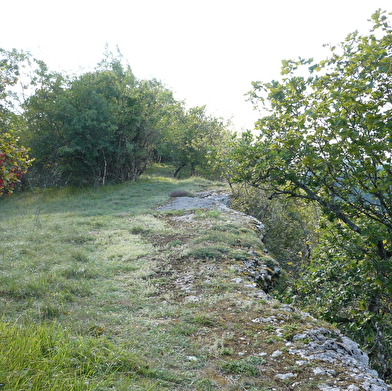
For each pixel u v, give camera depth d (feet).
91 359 11.34
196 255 28.60
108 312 17.78
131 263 27.71
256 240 34.81
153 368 12.13
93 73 82.28
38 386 8.77
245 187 58.80
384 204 21.03
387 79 19.27
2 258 26.63
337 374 12.25
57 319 16.06
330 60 21.31
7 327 12.49
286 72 21.29
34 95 74.84
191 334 15.53
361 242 22.57
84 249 31.58
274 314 17.60
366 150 17.93
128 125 80.69
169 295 20.94
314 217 54.44
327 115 18.44
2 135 22.50
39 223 40.88
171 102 97.45
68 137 71.67
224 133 94.58
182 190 67.51
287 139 20.45
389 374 21.90
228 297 19.90
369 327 22.82
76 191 72.23
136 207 55.62
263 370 12.57
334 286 25.49
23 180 73.82
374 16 20.65
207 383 11.53
